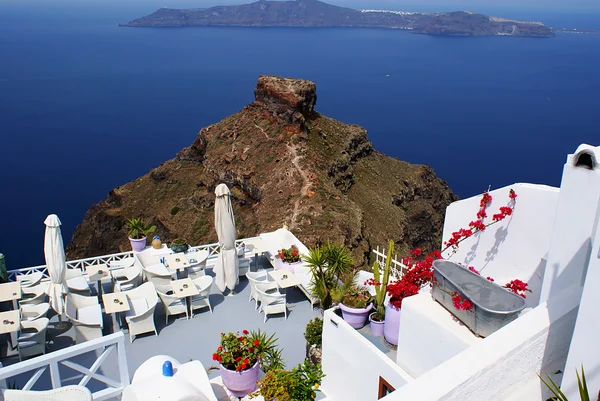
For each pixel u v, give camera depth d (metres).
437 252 8.52
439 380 4.66
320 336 10.94
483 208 9.33
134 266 14.39
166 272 14.12
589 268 4.54
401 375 7.14
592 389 4.73
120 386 8.81
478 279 6.89
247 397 8.73
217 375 10.63
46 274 15.13
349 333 8.24
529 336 5.25
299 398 7.70
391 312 8.15
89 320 11.54
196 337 12.14
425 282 8.26
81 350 8.18
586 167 5.74
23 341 10.74
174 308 12.65
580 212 5.85
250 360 9.16
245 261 15.88
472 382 4.77
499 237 9.24
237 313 13.27
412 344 7.18
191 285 12.76
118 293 12.05
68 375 10.35
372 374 7.79
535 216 8.65
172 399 6.51
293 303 13.83
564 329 5.66
